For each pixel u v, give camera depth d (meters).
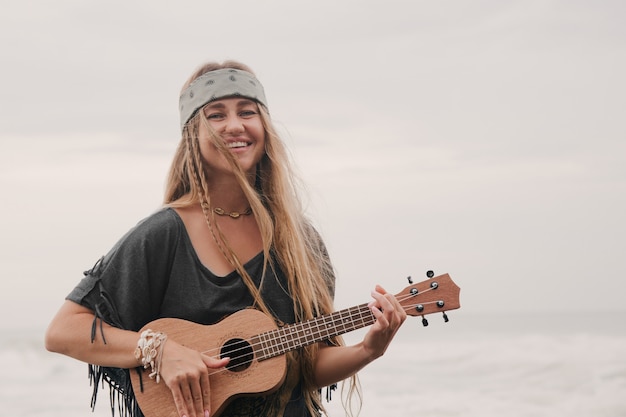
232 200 3.58
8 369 21.45
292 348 3.37
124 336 3.30
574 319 35.88
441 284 3.55
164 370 3.22
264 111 3.61
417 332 27.91
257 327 3.37
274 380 3.33
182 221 3.49
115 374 3.42
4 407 16.88
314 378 3.57
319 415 3.66
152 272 3.41
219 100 3.52
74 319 3.33
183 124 3.61
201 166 3.54
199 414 3.23
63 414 16.17
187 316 3.40
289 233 3.58
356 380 3.83
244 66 3.65
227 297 3.42
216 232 3.49
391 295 3.42
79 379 20.03
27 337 24.84
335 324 3.41
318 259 3.77
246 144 3.55
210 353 3.31
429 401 16.72
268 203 3.64
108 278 3.39
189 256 3.45
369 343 3.43
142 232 3.43
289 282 3.53
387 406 16.36
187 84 3.63
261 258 3.51
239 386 3.30
